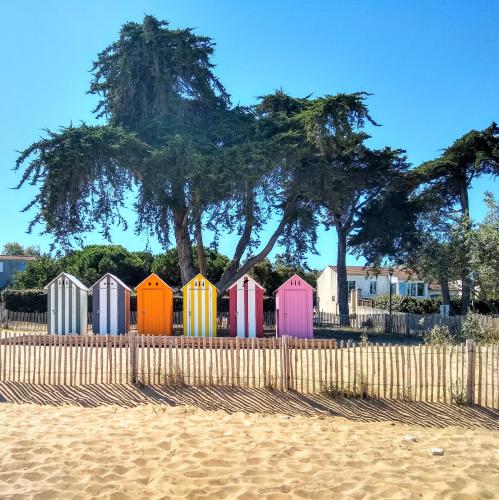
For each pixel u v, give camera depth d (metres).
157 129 23.70
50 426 7.78
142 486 5.31
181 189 23.75
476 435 7.73
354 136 24.05
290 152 22.38
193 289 19.98
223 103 27.48
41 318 26.70
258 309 20.08
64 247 23.42
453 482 5.49
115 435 7.20
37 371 11.04
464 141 29.78
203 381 10.55
